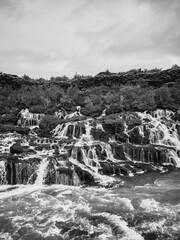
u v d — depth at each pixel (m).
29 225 11.76
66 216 12.56
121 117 31.48
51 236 10.79
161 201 14.18
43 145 24.09
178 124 30.38
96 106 36.19
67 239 10.55
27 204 14.17
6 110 35.62
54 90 41.03
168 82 42.78
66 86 45.62
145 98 35.81
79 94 40.50
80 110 36.81
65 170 18.95
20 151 21.59
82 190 16.72
